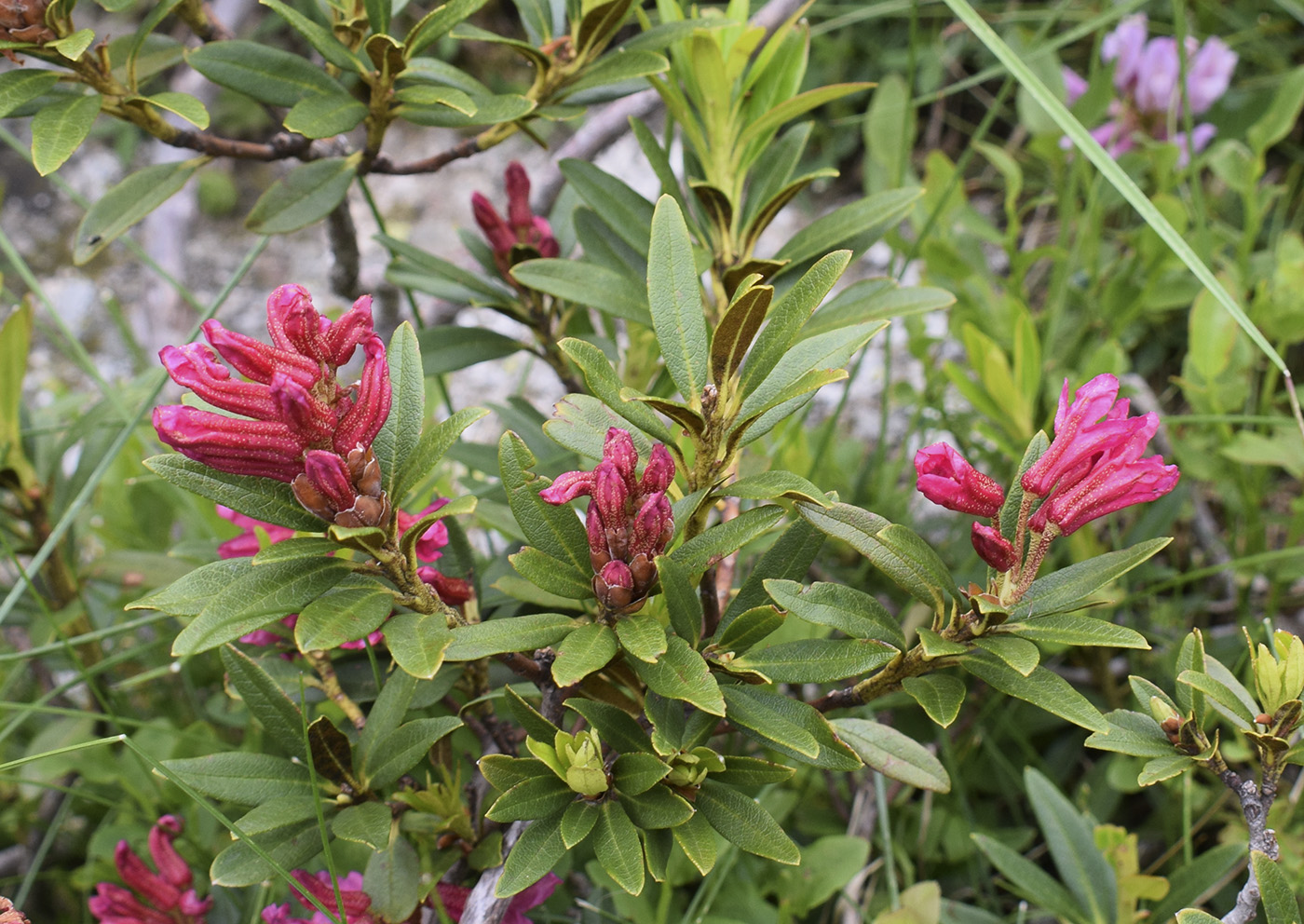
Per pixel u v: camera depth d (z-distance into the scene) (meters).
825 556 0.55
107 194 0.39
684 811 0.32
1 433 0.46
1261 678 0.33
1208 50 0.64
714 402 0.32
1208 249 0.55
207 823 0.47
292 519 0.32
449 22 0.37
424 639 0.31
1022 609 0.32
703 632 0.36
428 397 0.54
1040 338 0.61
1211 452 0.53
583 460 0.38
